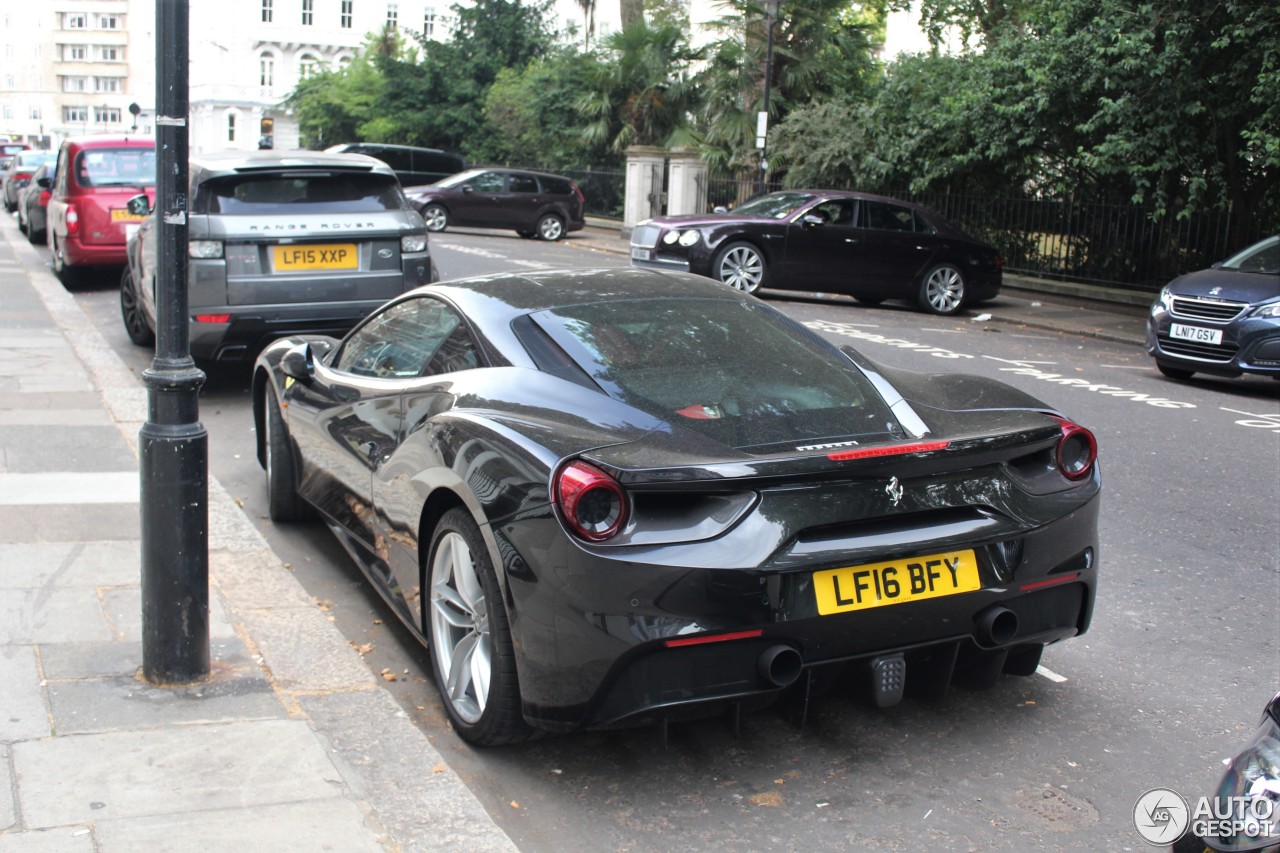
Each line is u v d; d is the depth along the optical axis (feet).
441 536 12.10
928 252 54.24
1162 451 25.88
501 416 11.59
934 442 10.85
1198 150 52.21
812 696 10.95
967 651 11.63
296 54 261.24
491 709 11.15
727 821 10.65
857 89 89.51
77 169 47.47
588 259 72.33
